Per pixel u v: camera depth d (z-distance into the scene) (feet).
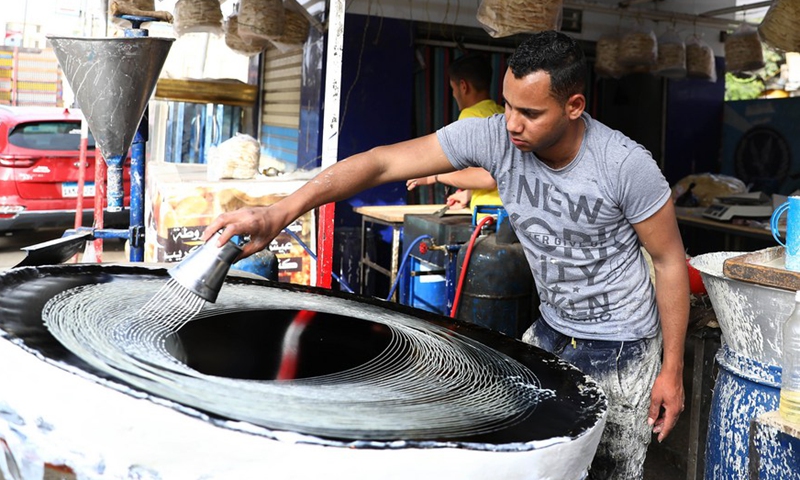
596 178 5.67
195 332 5.13
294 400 4.02
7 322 4.28
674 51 19.75
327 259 9.77
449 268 10.39
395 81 18.35
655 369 6.43
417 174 6.20
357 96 18.07
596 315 6.24
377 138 18.37
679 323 6.06
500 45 19.54
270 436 3.38
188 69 23.16
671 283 5.98
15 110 22.30
